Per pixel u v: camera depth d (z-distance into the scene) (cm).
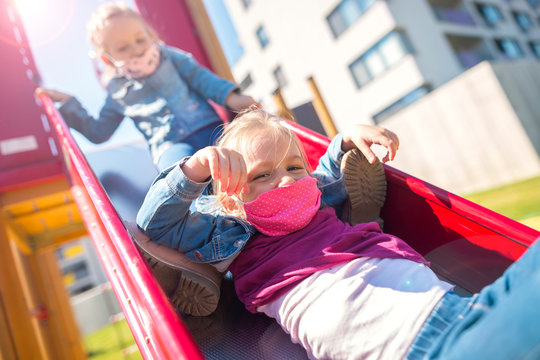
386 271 85
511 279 62
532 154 678
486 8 1161
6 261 237
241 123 114
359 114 1051
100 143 221
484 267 105
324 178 130
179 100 204
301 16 1115
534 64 791
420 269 84
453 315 70
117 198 193
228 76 291
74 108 216
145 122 208
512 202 483
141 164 226
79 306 1476
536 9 1330
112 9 209
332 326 78
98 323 1478
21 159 257
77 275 2541
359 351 75
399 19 942
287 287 89
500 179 734
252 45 1280
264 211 101
